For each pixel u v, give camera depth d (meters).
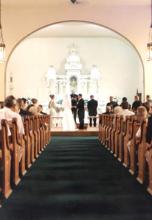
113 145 10.58
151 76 15.02
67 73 23.91
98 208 4.95
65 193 5.79
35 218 4.51
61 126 20.31
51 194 5.73
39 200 5.37
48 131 13.88
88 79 24.14
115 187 6.21
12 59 24.34
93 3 14.66
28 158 8.20
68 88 23.88
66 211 4.81
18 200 5.38
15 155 6.43
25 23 15.00
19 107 11.49
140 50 15.08
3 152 5.51
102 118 13.80
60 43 24.50
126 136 8.27
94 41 24.61
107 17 15.02
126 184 6.44
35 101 13.02
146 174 6.46
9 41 14.96
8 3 14.49
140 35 15.06
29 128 8.42
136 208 4.95
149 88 15.04
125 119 8.54
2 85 14.90
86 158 9.56
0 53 13.62
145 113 7.50
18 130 6.88
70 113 18.09
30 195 5.67
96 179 6.87
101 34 23.70
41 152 10.79
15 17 15.00
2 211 4.82
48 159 9.41
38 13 15.02
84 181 6.70
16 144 6.54
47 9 15.02
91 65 24.61
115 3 14.68
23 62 24.41
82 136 16.39
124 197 5.54
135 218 4.50
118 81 24.83
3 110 7.23
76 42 24.58
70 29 22.36
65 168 8.06
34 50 24.44
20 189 6.07
